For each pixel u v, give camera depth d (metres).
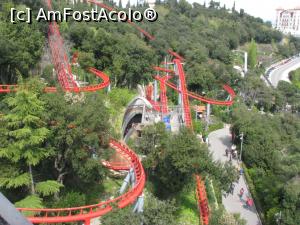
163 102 101.88
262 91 138.12
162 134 53.12
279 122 97.31
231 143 89.19
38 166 41.31
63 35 104.00
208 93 125.94
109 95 81.38
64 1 160.00
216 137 94.06
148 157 51.22
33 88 38.28
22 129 34.53
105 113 43.81
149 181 52.03
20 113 34.94
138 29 156.38
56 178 43.66
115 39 101.69
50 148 38.22
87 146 41.12
